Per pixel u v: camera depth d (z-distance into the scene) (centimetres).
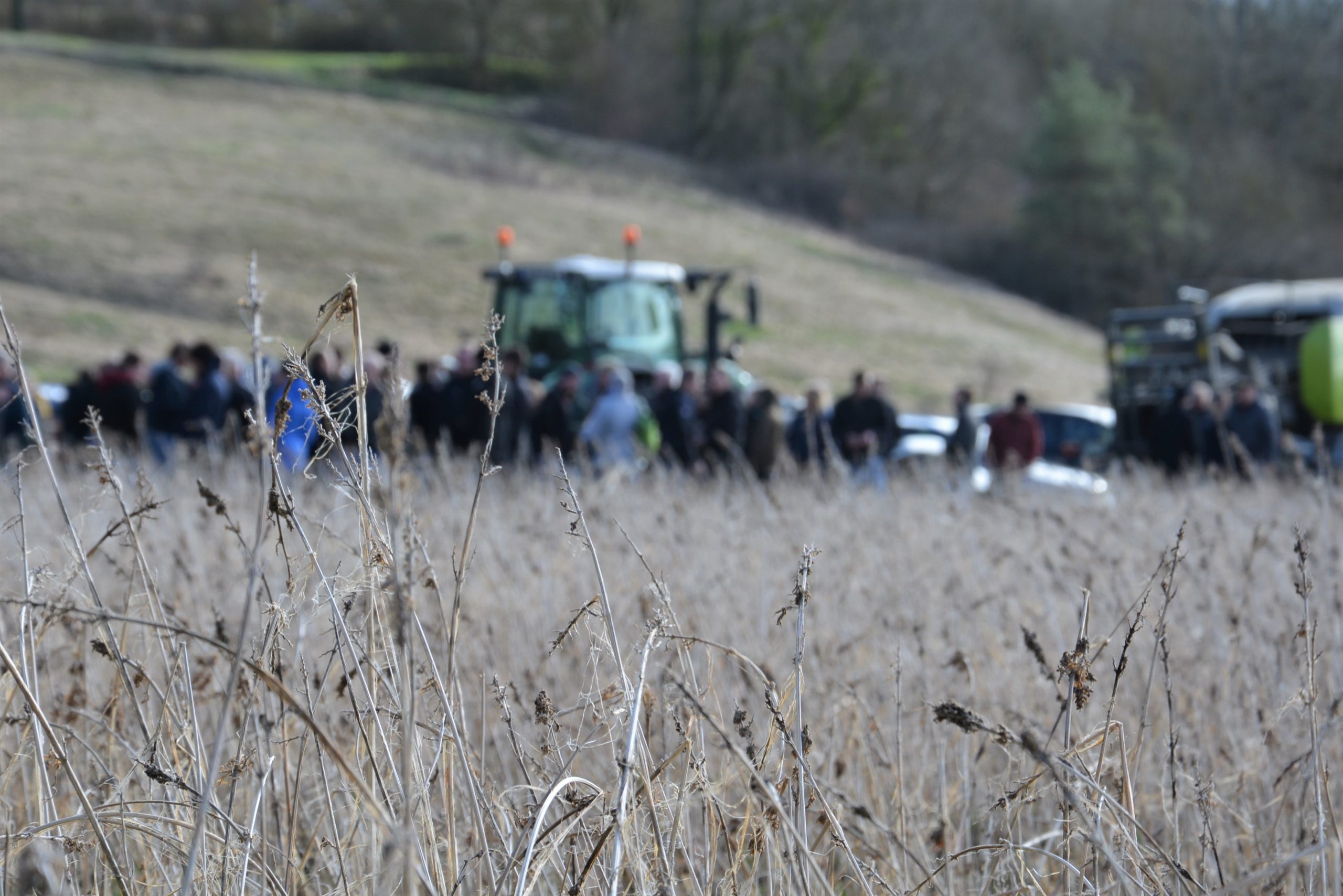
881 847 919
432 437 3738
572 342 4784
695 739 764
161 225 11925
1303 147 18638
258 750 761
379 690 755
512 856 670
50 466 760
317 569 686
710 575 1560
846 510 2102
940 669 1266
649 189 18300
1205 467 3662
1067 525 1634
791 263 15538
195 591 1262
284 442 896
